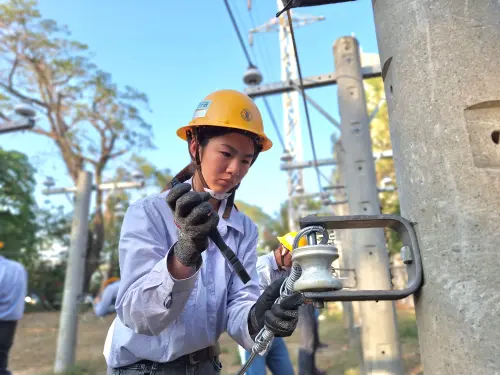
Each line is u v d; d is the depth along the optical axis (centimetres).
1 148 2414
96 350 1075
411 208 128
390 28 140
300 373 459
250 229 200
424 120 125
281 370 398
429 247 121
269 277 302
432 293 119
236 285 186
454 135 120
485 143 118
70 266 870
